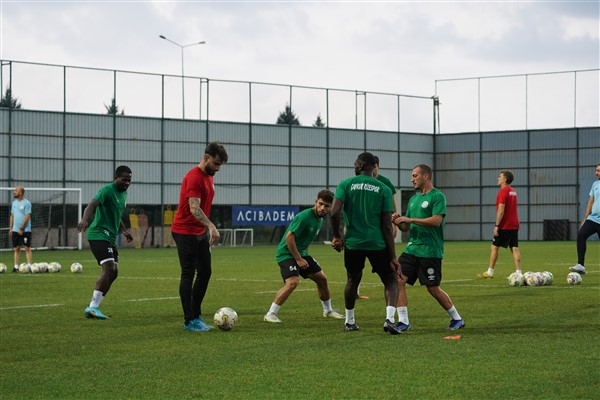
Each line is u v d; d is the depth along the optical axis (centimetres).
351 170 5928
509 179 2062
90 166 4988
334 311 1368
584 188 5878
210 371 876
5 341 1110
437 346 1018
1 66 4716
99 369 898
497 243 2089
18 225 2578
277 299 1313
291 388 785
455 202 6234
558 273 2327
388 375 839
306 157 5756
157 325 1273
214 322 1209
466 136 6181
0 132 4703
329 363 911
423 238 1197
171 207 5272
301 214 1313
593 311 1372
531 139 6016
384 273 1159
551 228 5922
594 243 5316
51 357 980
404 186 6138
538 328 1173
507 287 1850
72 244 4891
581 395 740
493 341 1052
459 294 1691
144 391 782
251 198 5553
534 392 753
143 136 5166
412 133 6159
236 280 2200
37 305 1573
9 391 788
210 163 1229
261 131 5588
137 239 5156
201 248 1223
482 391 761
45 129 4838
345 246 1159
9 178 4722
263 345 1053
